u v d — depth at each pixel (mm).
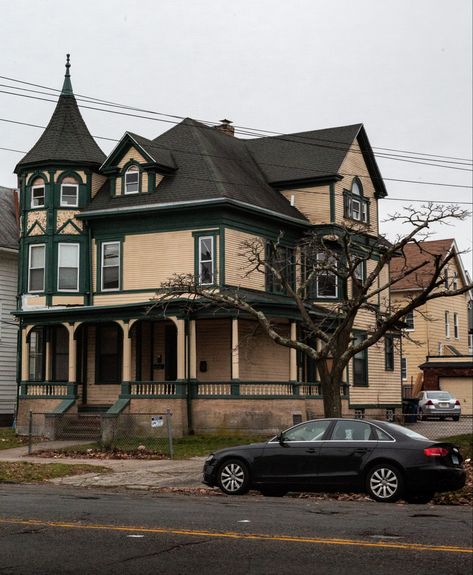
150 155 36219
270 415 32531
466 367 52000
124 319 33750
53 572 9469
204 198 34906
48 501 15891
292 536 11648
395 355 44625
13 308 43406
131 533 11875
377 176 42719
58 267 37344
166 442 30391
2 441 32406
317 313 35156
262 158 41719
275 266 30688
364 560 10070
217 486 18234
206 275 34781
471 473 21094
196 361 34219
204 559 10141
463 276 61812
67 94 38375
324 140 41156
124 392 33188
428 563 9906
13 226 44625
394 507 15695
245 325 35281
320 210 39344
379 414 42562
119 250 36812
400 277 24328
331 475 16953
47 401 34969
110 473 22609
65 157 37562
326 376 24734
